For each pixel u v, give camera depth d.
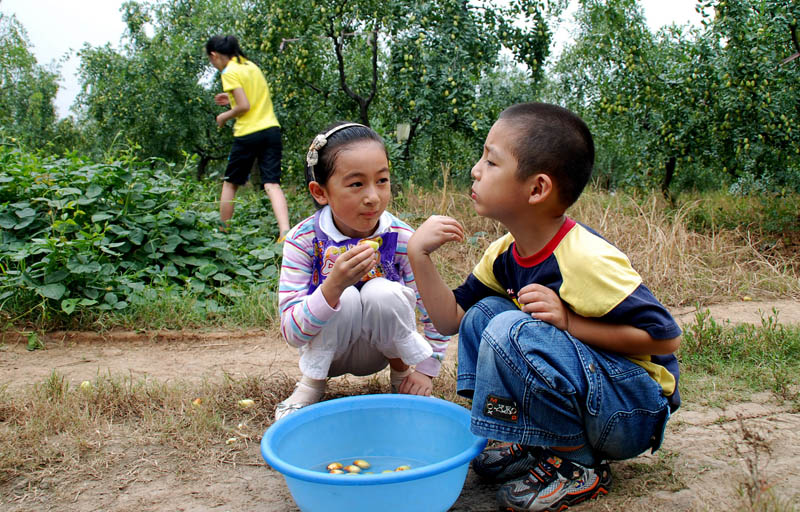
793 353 3.18
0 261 4.14
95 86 14.07
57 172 4.89
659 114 7.45
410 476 1.56
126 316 3.95
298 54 7.07
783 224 6.89
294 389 2.77
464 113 6.52
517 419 1.75
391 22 6.52
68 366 3.33
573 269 1.74
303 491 1.65
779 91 6.73
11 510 1.90
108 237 4.52
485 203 1.84
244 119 5.60
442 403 2.11
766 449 2.10
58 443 2.29
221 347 3.71
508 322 1.75
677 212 6.58
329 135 2.26
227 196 5.69
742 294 4.97
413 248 2.07
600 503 1.80
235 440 2.35
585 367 1.72
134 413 2.58
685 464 2.04
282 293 2.41
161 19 14.52
